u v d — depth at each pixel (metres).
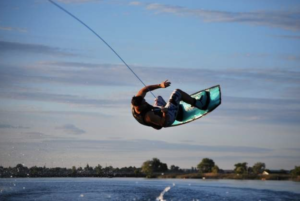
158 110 18.50
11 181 37.44
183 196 29.81
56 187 32.97
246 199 28.94
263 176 70.38
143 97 18.52
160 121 18.14
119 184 38.72
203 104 19.86
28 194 27.36
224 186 42.00
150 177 69.69
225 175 74.94
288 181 60.69
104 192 30.34
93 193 29.45
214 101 19.84
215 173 76.88
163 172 73.12
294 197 30.56
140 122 18.31
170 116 18.30
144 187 36.19
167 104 18.53
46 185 34.75
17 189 29.81
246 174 73.75
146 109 18.09
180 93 19.09
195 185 42.81
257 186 42.75
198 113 19.95
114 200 26.38
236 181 59.91
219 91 19.89
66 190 30.73
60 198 26.19
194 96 20.30
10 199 24.94
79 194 28.50
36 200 24.92
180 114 20.33
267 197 30.38
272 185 45.34
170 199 27.83
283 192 34.38
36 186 33.28
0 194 26.70
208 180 63.91
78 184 37.34
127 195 28.98
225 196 30.62
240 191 35.12
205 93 20.16
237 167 76.81
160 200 27.12
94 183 40.09
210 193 32.50
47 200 25.09
